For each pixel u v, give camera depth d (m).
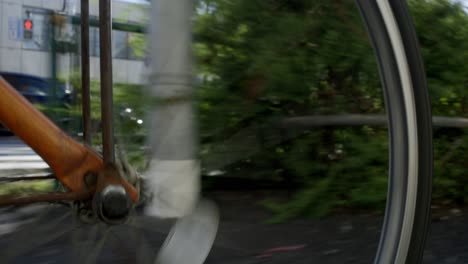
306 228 2.29
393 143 1.32
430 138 1.33
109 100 1.19
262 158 2.44
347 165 2.44
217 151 2.31
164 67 1.64
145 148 1.54
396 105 1.30
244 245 1.97
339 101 2.55
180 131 1.56
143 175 1.35
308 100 2.58
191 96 1.64
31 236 1.20
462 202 3.04
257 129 2.44
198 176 1.55
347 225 2.31
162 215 1.34
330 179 2.46
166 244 1.33
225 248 1.92
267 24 2.46
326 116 2.48
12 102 1.10
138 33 2.09
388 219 1.33
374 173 2.39
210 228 1.44
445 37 2.76
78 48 2.40
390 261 1.31
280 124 2.47
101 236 1.21
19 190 1.37
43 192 1.23
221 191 2.29
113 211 1.15
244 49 2.47
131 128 1.57
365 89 2.50
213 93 2.37
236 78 2.44
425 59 2.71
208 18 2.44
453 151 2.91
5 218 1.21
